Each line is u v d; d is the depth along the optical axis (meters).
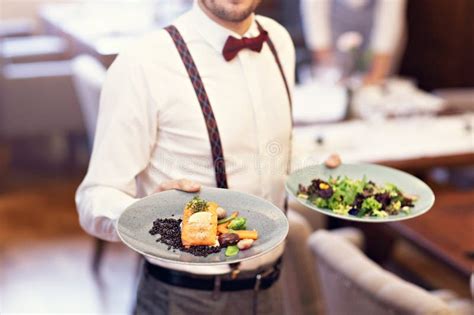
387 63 4.16
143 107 1.68
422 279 3.62
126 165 1.69
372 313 1.94
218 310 1.72
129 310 3.54
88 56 3.96
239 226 1.47
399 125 3.47
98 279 3.84
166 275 1.71
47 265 4.00
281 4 6.20
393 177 1.75
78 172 5.41
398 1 4.10
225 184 1.71
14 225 4.52
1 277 3.86
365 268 1.98
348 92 3.55
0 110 5.05
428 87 5.84
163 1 5.32
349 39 3.72
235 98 1.71
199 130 1.68
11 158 5.60
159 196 1.55
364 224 3.03
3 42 5.63
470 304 2.40
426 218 2.75
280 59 1.86
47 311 3.53
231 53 1.69
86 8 6.16
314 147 3.11
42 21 6.48
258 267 1.71
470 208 2.84
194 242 1.41
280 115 1.79
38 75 5.03
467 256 2.46
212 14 1.68
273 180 1.77
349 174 1.78
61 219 4.60
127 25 4.93
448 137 3.34
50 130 5.19
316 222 2.86
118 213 1.60
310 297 2.40
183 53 1.69
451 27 5.52
